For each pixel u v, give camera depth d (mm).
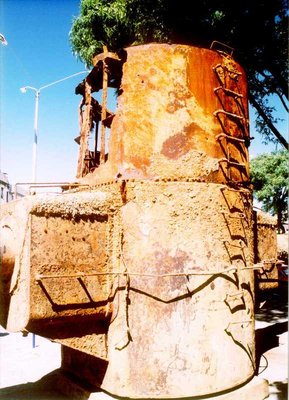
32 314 4586
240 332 5664
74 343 5129
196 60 5840
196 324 5238
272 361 8102
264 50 11055
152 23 10383
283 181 30125
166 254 5293
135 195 5418
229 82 6230
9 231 5227
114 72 6504
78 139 7566
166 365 5105
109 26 10719
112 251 5410
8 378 7555
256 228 7395
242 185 6203
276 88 12062
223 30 10469
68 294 4918
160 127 5570
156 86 5645
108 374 5305
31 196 4809
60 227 4949
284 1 10375
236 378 5512
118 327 5254
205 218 5488
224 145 5918
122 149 5539
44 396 5969
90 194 5340
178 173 5504
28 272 4637
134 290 5270
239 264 5801
